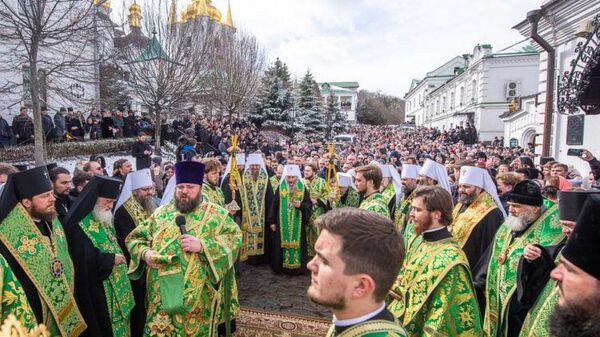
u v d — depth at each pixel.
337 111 48.09
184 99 19.48
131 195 4.11
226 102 26.03
